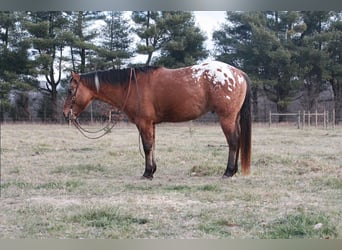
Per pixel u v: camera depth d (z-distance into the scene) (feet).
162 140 43.29
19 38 78.95
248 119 22.81
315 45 70.90
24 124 74.33
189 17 78.33
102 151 34.94
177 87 22.67
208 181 22.02
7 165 28.43
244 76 22.99
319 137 43.55
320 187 19.94
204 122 69.92
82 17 80.12
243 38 78.43
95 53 80.18
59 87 81.51
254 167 25.57
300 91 73.61
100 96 23.90
